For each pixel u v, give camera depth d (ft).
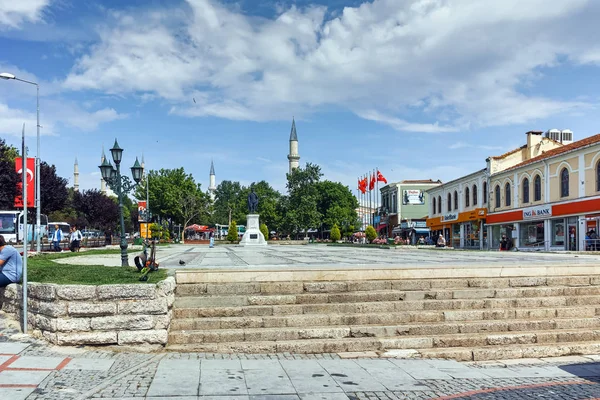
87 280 30.71
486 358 28.63
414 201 244.42
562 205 114.73
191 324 30.01
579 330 32.22
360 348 28.99
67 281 30.04
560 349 29.58
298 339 29.55
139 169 52.65
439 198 201.87
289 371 24.12
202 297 32.42
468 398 20.74
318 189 290.35
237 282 34.22
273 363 25.57
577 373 25.35
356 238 259.39
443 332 31.17
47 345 26.50
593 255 81.25
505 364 27.27
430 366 25.95
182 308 31.35
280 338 29.50
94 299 26.99
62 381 20.89
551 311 34.09
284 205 276.41
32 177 62.23
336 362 26.25
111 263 53.98
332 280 35.35
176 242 218.79
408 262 53.67
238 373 23.43
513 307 34.88
